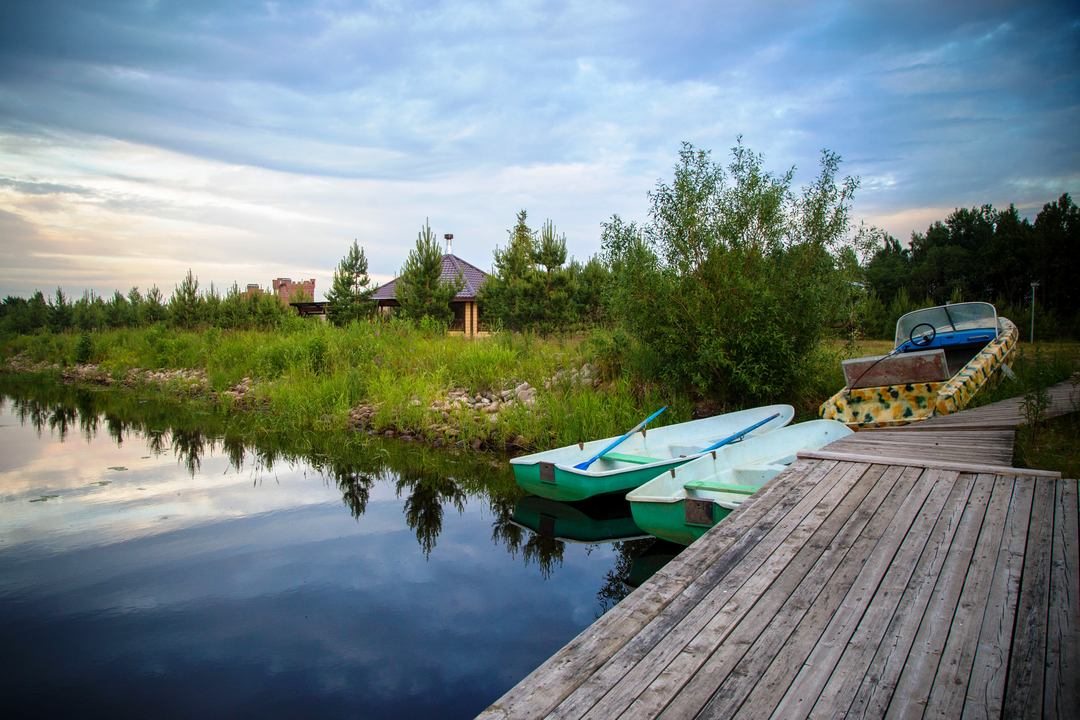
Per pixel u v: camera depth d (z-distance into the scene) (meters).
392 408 12.13
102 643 4.53
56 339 28.45
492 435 10.72
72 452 10.98
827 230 9.84
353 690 3.93
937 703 2.26
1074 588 3.04
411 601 5.20
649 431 8.60
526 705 2.33
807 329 9.88
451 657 4.32
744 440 7.05
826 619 2.87
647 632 2.82
